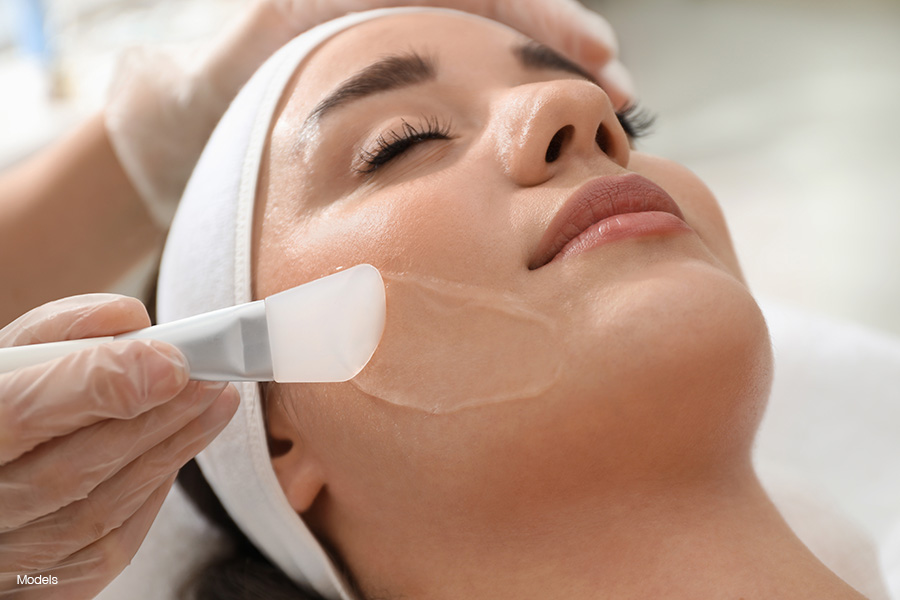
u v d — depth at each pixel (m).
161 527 1.20
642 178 0.83
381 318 0.70
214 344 0.68
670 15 5.28
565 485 0.79
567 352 0.75
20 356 0.70
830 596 0.81
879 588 1.25
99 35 2.48
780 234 2.85
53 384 0.66
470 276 0.79
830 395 1.55
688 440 0.78
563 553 0.82
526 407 0.76
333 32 1.03
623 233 0.78
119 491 0.77
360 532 0.93
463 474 0.80
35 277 1.34
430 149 0.89
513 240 0.79
